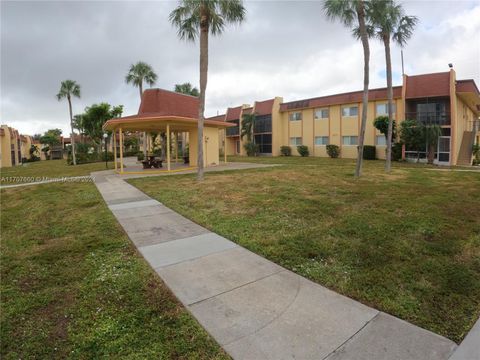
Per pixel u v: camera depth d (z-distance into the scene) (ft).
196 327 10.01
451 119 75.36
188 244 18.03
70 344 9.35
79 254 16.78
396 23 45.16
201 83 41.34
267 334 9.60
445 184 37.09
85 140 199.21
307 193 31.63
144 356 8.73
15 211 29.63
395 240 17.52
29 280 13.84
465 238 17.72
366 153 90.12
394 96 83.87
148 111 64.90
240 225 21.18
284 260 15.37
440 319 10.38
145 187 39.50
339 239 17.87
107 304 11.60
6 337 9.73
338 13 40.57
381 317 10.50
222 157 116.98
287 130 117.50
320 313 10.74
